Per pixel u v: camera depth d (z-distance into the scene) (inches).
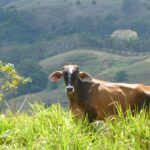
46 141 419.2
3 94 744.3
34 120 466.3
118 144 419.2
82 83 550.3
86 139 427.8
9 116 489.7
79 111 548.4
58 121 459.8
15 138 442.3
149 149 419.8
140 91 545.6
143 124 443.5
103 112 542.6
